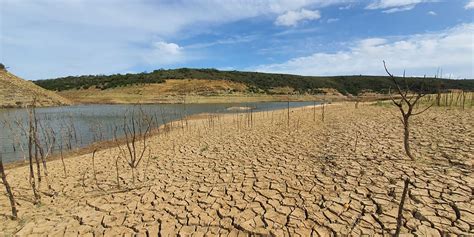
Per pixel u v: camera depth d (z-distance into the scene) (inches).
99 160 408.2
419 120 518.9
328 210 209.3
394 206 203.5
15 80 1863.9
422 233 172.1
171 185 283.1
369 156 317.7
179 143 499.8
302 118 752.3
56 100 1982.0
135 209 235.1
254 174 296.5
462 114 551.2
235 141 474.3
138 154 433.1
